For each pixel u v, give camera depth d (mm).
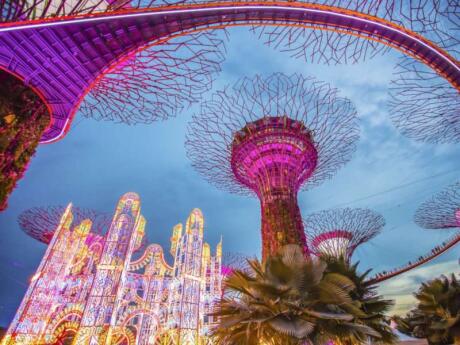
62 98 11875
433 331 20031
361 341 10648
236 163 26125
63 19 10742
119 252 27297
